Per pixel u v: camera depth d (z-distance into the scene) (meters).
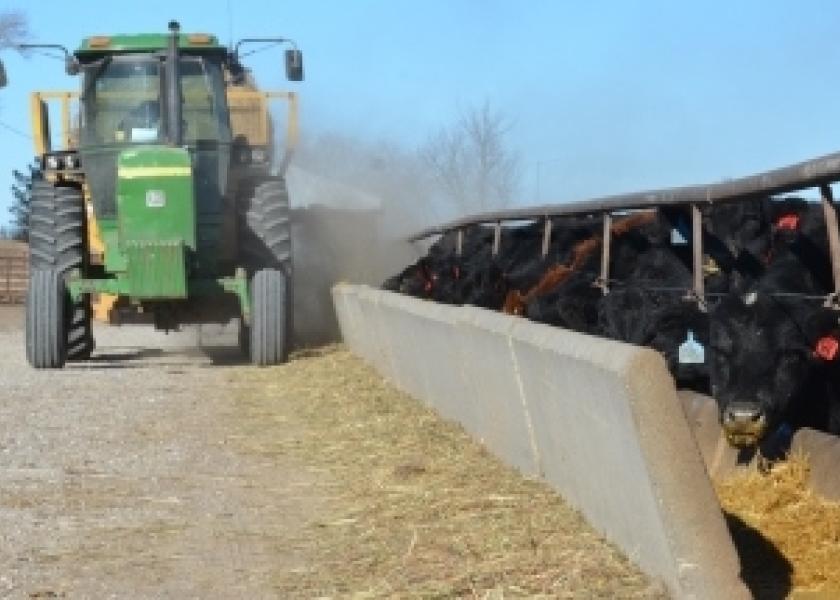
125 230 18.30
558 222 16.94
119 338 24.64
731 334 9.56
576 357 7.89
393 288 19.91
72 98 22.97
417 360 13.91
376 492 9.79
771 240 11.44
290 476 10.67
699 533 6.63
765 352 9.44
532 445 9.51
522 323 9.69
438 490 9.56
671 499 6.66
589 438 7.92
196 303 19.77
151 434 12.80
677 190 12.04
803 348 9.44
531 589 7.09
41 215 19.47
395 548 8.15
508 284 15.42
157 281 18.31
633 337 11.74
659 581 6.93
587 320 13.56
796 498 8.45
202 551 8.38
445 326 12.20
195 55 19.94
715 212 12.52
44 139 22.64
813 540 7.73
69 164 20.14
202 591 7.51
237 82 20.83
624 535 7.51
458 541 8.15
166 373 18.11
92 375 17.92
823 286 10.46
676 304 11.61
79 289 19.03
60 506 9.64
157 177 18.27
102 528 8.98
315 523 8.98
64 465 11.19
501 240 18.23
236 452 11.81
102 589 7.57
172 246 18.25
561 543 7.86
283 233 20.16
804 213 10.74
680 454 6.69
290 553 8.27
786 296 9.74
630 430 6.91
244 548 8.43
